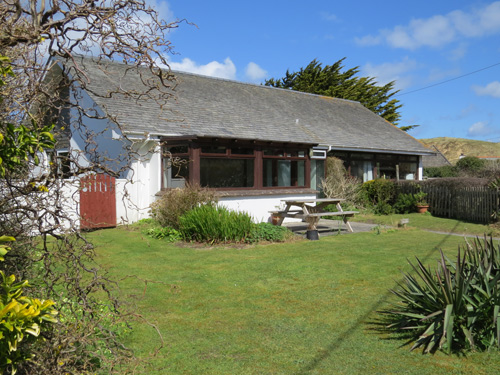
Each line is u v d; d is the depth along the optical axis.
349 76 43.75
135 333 4.77
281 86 42.75
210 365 4.00
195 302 5.88
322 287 6.57
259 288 6.55
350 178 19.05
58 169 3.06
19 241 3.13
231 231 10.48
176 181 13.25
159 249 9.70
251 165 14.25
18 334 2.13
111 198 12.80
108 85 14.66
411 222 15.14
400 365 3.96
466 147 108.69
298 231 12.77
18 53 2.71
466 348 4.28
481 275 4.54
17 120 2.95
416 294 4.76
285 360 4.10
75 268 3.06
